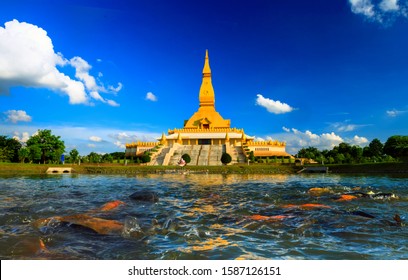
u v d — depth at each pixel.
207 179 38.75
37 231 10.37
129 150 99.25
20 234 10.02
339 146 94.62
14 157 76.31
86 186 28.16
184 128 106.69
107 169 57.03
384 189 23.45
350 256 8.09
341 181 33.19
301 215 13.18
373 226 11.14
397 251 8.45
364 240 9.45
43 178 40.00
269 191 23.31
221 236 9.95
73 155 75.81
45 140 75.31
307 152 94.06
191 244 9.09
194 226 11.24
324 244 9.09
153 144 94.69
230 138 95.00
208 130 100.31
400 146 91.75
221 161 69.31
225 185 29.25
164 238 9.70
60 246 8.88
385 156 84.94
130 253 8.32
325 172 53.84
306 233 10.20
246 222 11.84
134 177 43.53
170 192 22.89
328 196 19.42
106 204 15.77
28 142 74.06
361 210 14.51
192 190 24.38
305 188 25.70
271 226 11.21
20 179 37.72
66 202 17.39
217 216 13.16
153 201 17.64
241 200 18.31
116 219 12.54
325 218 12.40
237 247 8.82
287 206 15.80
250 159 72.00
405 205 15.95
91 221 11.21
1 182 32.56
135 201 17.61
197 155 79.38
